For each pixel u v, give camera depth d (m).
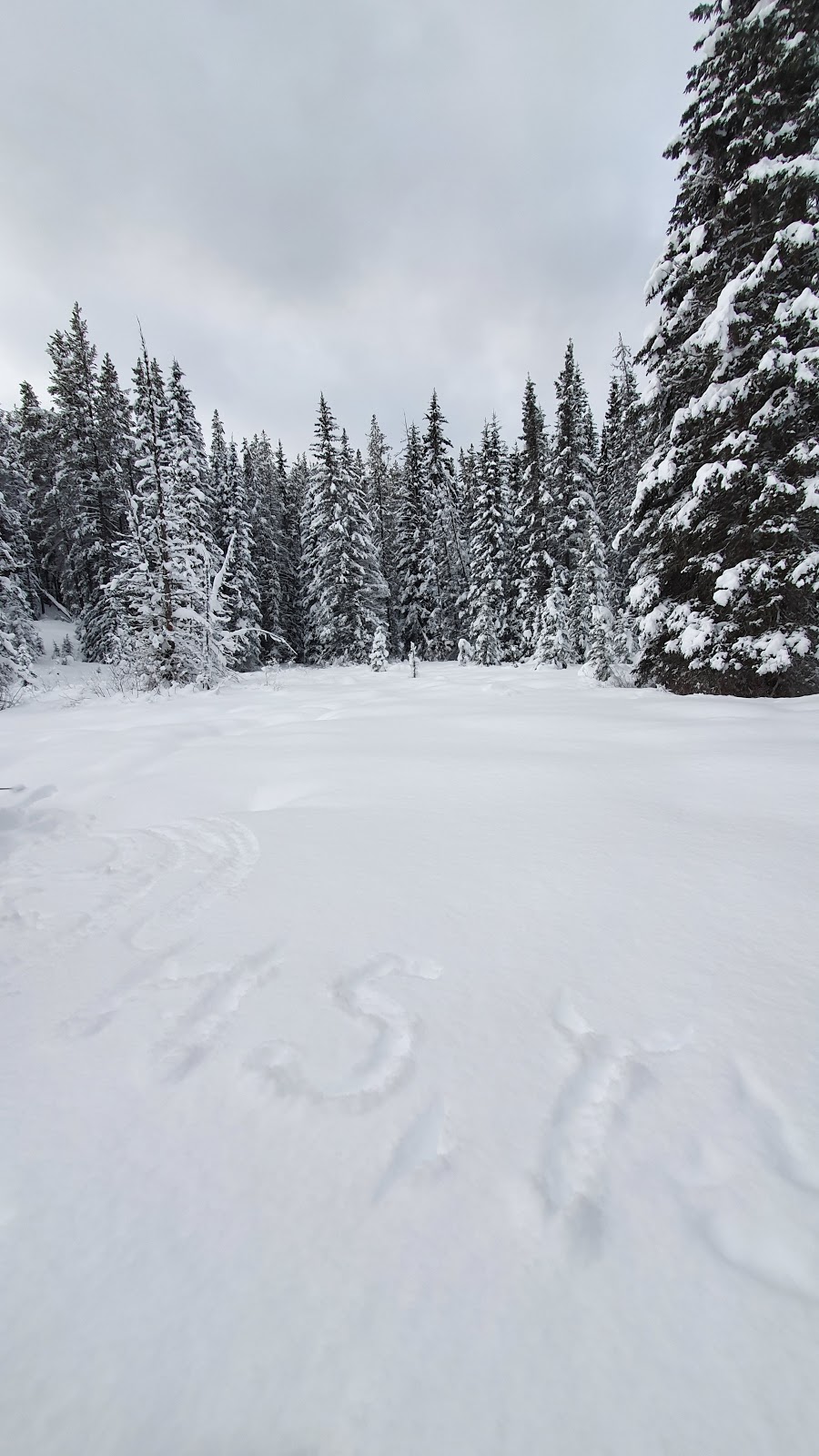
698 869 3.38
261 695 15.77
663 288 11.27
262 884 3.60
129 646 18.45
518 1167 1.61
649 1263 1.35
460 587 31.92
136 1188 1.62
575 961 2.59
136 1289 1.36
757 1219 1.43
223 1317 1.30
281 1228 1.49
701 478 10.09
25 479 28.55
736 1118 1.73
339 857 3.92
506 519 28.19
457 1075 1.96
